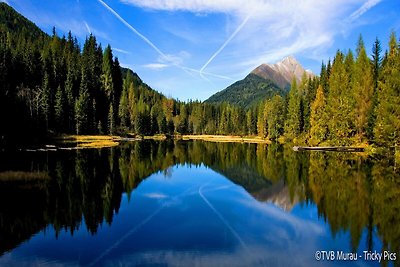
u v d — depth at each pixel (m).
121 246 18.70
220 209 26.88
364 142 74.38
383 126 53.94
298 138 100.00
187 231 21.31
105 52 148.12
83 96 108.50
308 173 44.03
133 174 44.47
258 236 20.44
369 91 72.81
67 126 103.19
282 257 17.23
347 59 88.25
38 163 49.56
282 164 54.62
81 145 85.44
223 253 17.72
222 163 58.19
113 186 35.88
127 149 82.56
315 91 101.69
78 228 21.80
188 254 17.62
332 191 32.38
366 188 33.06
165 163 57.50
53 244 18.95
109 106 133.62
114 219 23.86
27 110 82.75
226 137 169.12
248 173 46.38
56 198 29.66
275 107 136.25
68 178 39.03
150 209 26.80
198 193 33.25
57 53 138.12
